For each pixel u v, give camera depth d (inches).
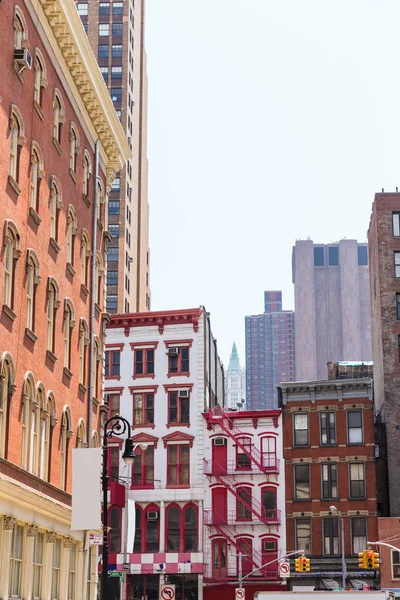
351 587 2805.1
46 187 1459.2
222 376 3750.0
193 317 3083.2
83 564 1674.5
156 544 2928.2
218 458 2979.8
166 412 3036.4
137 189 5880.9
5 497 1195.9
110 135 1892.2
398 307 3221.0
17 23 1285.7
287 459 2955.2
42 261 1430.9
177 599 2883.9
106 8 5605.3
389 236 3294.8
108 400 3083.2
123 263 5246.1
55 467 1513.3
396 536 2802.7
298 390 3006.9
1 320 1210.0
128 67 5556.1
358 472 2920.8
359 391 2970.0
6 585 1211.9
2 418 1227.2
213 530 2915.8
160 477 2977.4
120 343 3112.7
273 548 2883.9
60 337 1549.0
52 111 1501.0
